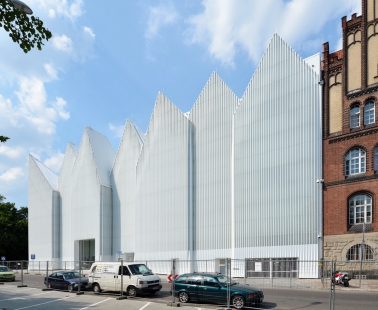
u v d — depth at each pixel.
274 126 28.22
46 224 46.78
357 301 15.12
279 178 27.30
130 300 16.80
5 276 29.64
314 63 27.03
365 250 22.94
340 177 24.80
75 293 19.98
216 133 32.31
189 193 32.81
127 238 39.31
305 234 25.27
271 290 19.11
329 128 26.02
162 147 35.88
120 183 41.38
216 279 15.22
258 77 29.91
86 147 44.19
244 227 28.66
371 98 24.48
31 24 6.36
